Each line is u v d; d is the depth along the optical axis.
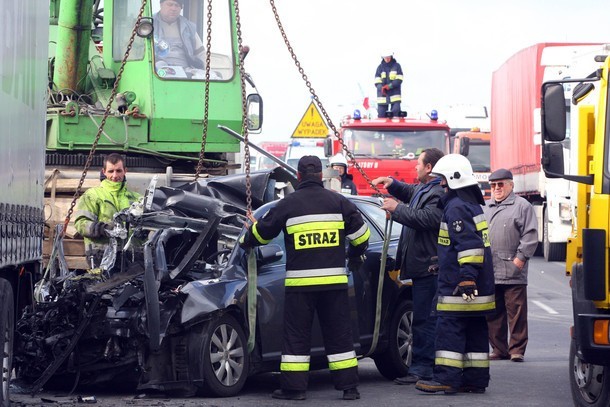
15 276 10.77
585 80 9.83
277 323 11.68
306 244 11.19
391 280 12.84
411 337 13.11
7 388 9.65
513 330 14.73
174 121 17.56
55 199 16.00
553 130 9.80
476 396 11.59
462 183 11.66
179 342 11.10
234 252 11.71
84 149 17.20
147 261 10.88
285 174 14.16
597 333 9.40
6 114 9.22
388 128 32.28
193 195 12.24
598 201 9.47
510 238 14.74
